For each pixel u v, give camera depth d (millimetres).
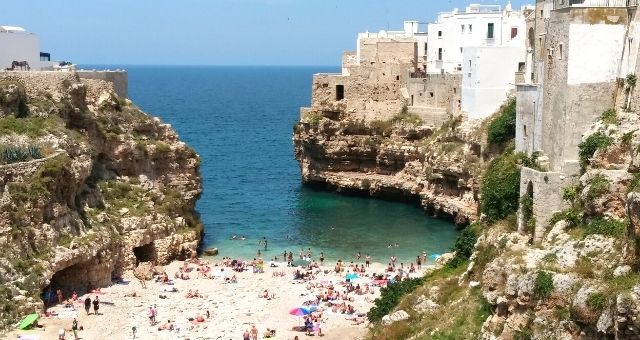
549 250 48469
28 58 107062
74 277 79312
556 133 58938
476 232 71125
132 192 93188
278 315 73812
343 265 91938
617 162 51531
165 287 81938
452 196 112688
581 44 55938
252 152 197500
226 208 124375
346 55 151375
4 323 66000
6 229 71062
